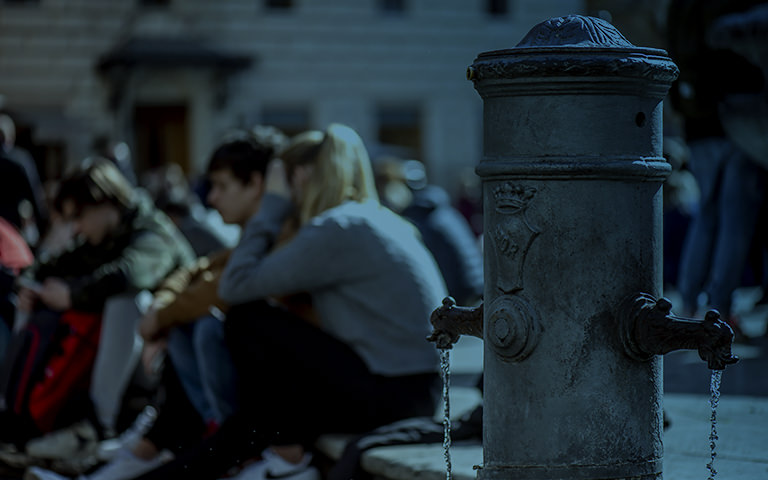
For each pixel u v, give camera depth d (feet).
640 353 10.77
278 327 17.85
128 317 22.65
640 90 10.80
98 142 108.88
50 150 108.27
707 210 28.43
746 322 32.37
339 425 17.97
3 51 108.47
